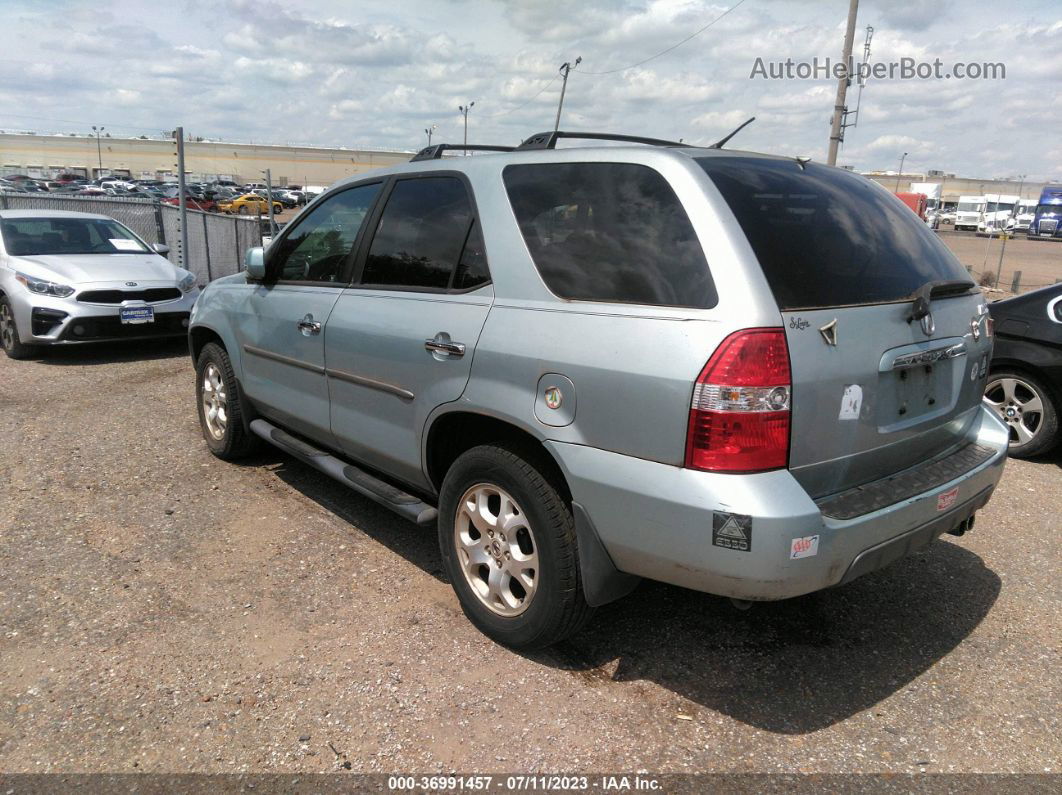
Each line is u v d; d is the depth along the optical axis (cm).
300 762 246
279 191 6638
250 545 399
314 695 279
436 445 333
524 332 281
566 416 266
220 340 519
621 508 252
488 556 310
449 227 329
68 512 435
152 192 5566
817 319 245
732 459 232
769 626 332
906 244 306
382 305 348
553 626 286
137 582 358
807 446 243
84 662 296
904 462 288
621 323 255
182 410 650
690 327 239
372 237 372
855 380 254
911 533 267
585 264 275
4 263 855
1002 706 282
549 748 254
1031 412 560
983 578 382
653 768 246
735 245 245
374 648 309
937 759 254
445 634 319
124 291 832
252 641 312
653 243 260
